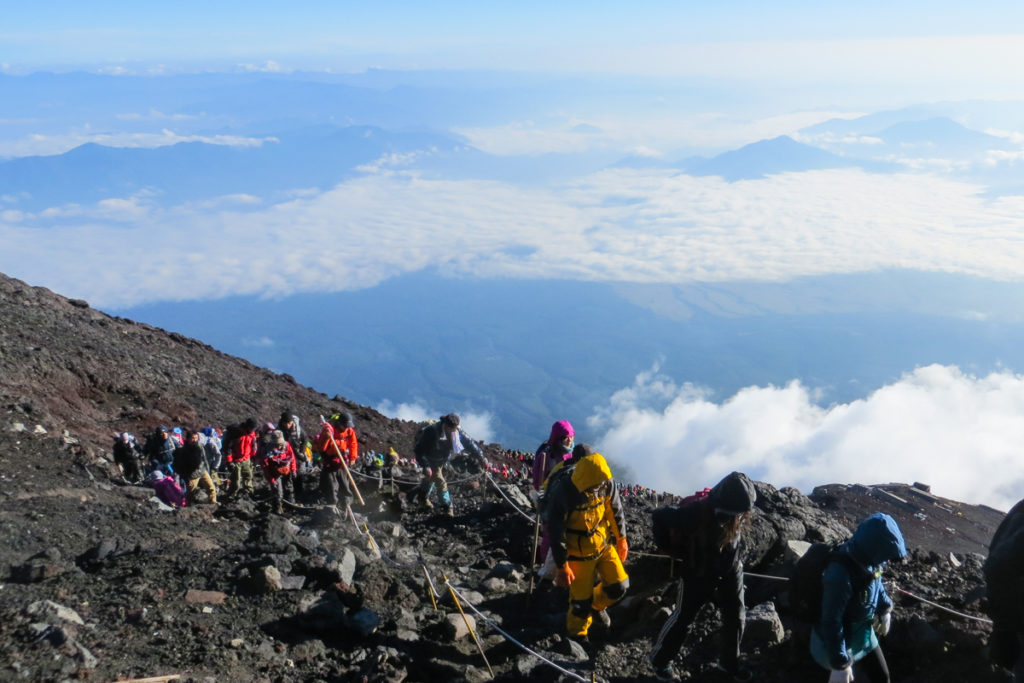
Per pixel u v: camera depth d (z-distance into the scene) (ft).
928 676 17.58
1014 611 15.42
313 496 45.39
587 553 20.42
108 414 75.41
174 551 26.63
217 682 17.35
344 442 40.70
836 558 15.51
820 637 15.87
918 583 23.52
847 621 15.53
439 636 22.22
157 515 34.35
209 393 91.66
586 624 21.01
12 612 19.27
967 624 18.66
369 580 25.34
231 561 25.43
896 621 19.21
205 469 44.93
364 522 35.76
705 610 21.90
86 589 22.85
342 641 21.43
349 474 38.83
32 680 16.15
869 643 15.97
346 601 23.73
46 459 44.78
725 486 17.47
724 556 17.89
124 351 93.40
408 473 54.13
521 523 34.04
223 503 43.83
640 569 23.91
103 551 26.08
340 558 26.07
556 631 22.71
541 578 26.53
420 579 27.02
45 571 23.44
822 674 17.92
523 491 51.70
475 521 38.47
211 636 19.90
